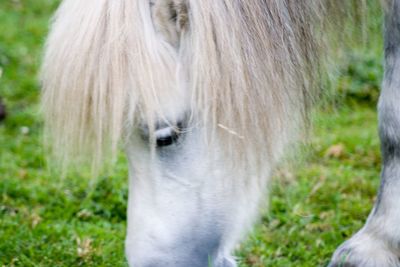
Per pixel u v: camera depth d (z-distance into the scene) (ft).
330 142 27.68
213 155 13.32
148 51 12.53
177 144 13.16
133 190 13.39
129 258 13.30
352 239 14.76
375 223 14.48
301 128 14.53
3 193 23.94
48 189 24.38
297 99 14.07
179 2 12.88
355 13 15.42
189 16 12.91
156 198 13.23
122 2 12.68
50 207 23.30
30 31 39.99
